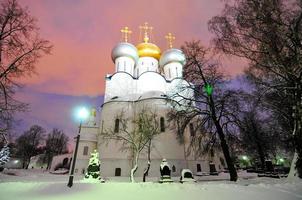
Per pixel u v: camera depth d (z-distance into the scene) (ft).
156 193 34.47
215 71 64.54
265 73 50.52
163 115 101.86
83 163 119.65
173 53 140.46
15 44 59.21
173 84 130.11
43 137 211.20
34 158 222.07
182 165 95.25
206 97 63.31
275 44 43.19
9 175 98.53
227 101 60.34
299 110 44.11
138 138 81.41
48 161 209.46
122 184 41.11
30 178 86.84
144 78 130.41
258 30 45.03
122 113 108.27
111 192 35.83
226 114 60.54
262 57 46.78
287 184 37.22
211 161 111.65
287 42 43.11
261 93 52.24
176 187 37.83
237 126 60.70
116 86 125.39
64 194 34.71
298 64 41.91
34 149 206.39
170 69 140.26
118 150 100.63
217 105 61.87
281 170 106.11
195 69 65.67
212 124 63.87
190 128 102.83
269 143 94.27
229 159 56.44
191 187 37.27
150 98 106.93
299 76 42.98
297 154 44.42
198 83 65.77
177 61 139.64
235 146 66.80
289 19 42.93
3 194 35.42
